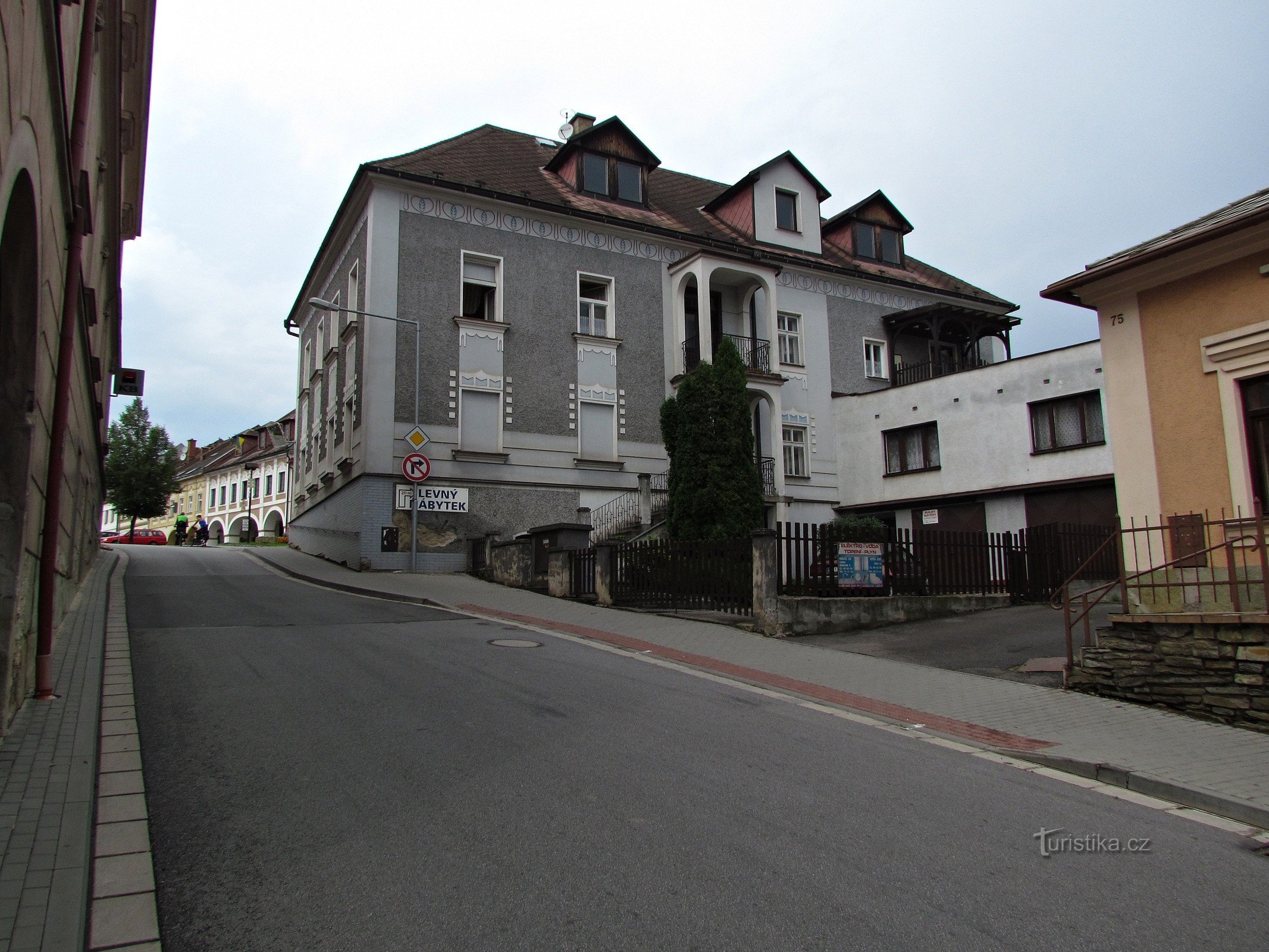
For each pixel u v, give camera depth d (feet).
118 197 45.44
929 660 34.68
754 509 62.85
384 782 16.93
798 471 88.84
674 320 82.53
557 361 75.97
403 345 69.15
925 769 19.93
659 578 46.57
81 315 27.14
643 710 24.18
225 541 210.18
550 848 13.97
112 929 11.01
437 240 71.87
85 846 12.98
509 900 12.12
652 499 77.36
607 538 72.18
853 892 12.81
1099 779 20.06
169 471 164.76
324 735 19.99
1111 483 68.08
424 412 69.31
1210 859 15.11
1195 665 25.94
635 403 79.51
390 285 69.31
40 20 16.12
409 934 11.05
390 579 61.00
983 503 77.10
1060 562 53.42
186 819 14.78
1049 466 72.18
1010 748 22.16
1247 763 20.54
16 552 18.12
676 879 12.99
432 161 76.07
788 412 88.22
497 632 37.88
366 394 67.36
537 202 75.41
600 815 15.57
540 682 27.27
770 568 40.34
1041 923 12.11
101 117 34.30
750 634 40.06
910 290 98.43
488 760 18.61
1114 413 34.78
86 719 19.95
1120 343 34.86
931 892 12.98
